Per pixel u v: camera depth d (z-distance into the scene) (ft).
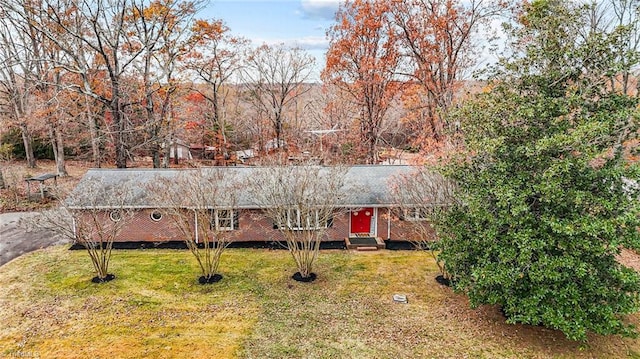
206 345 34.81
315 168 54.24
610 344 35.09
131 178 61.46
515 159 34.09
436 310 41.11
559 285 31.73
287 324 38.45
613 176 31.32
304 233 48.80
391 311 40.93
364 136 104.06
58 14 76.38
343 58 97.25
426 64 86.28
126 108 92.17
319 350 34.35
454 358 33.27
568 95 32.86
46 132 106.42
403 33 89.20
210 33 92.38
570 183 32.09
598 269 32.14
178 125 95.66
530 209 33.37
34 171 104.88
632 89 65.21
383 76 93.30
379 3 87.76
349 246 58.08
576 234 30.50
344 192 57.93
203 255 55.67
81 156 105.91
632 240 30.45
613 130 31.14
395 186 54.90
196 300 43.14
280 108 110.63
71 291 44.52
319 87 127.03
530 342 35.50
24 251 56.70
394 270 51.06
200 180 51.21
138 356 33.14
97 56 89.35
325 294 44.68
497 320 39.06
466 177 36.99
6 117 103.71
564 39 34.37
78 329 37.14
